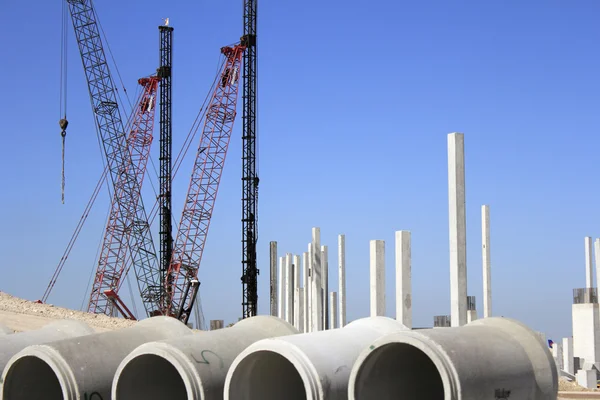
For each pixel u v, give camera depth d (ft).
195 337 37.09
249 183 184.55
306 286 112.47
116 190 219.20
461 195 55.06
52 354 37.11
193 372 34.30
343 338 35.12
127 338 39.73
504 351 31.76
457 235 54.54
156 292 213.46
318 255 95.61
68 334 44.73
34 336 43.78
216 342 36.86
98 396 36.78
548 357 33.30
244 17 190.29
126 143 221.05
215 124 195.31
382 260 66.54
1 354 41.19
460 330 32.35
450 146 55.52
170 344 35.37
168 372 38.27
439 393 34.24
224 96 194.29
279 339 33.55
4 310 111.45
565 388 97.14
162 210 220.64
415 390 33.14
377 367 30.81
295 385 37.06
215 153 196.44
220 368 35.32
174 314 200.13
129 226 218.59
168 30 224.12
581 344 142.10
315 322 94.12
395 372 31.94
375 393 30.91
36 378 40.14
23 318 106.42
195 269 199.21
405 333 29.66
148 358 36.50
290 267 122.83
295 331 39.83
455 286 54.44
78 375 36.55
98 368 37.35
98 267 215.92
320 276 95.40
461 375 28.43
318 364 32.14
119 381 35.32
